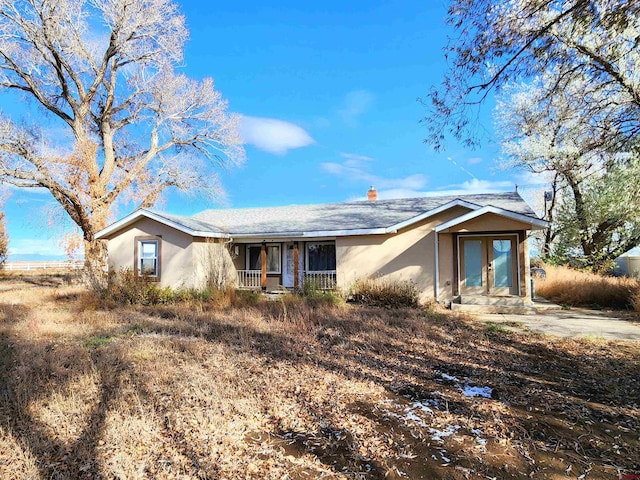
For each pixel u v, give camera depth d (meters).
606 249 19.42
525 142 18.77
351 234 13.66
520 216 11.22
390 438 3.63
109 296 12.02
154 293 12.47
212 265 13.87
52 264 35.62
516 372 5.67
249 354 6.33
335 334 7.71
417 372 5.61
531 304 11.73
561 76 6.82
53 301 13.13
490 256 12.49
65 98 20.83
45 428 3.68
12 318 9.43
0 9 16.92
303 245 15.73
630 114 7.59
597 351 6.76
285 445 3.50
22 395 4.42
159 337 7.34
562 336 7.93
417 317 9.66
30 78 19.38
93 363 5.45
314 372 5.51
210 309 10.89
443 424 3.94
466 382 5.22
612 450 3.43
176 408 4.16
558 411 4.26
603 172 15.56
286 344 6.95
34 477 2.91
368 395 4.72
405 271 13.34
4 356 6.02
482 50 5.94
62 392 4.48
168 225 14.20
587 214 18.59
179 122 24.00
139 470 3.03
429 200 16.50
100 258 18.92
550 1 5.48
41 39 18.05
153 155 23.83
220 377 5.09
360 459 3.26
